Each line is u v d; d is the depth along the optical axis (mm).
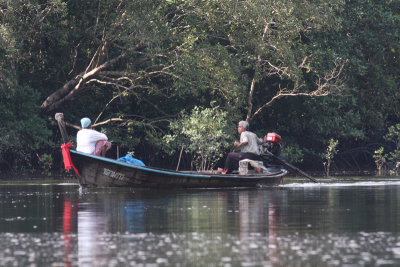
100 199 31656
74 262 15273
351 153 88125
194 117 57656
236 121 71125
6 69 61906
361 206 27875
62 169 71188
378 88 82438
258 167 43781
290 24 65125
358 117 79562
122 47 66250
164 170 38281
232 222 22188
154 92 71312
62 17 68000
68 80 75500
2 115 65875
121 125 71188
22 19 66625
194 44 65750
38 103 73125
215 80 66125
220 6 65250
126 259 15641
